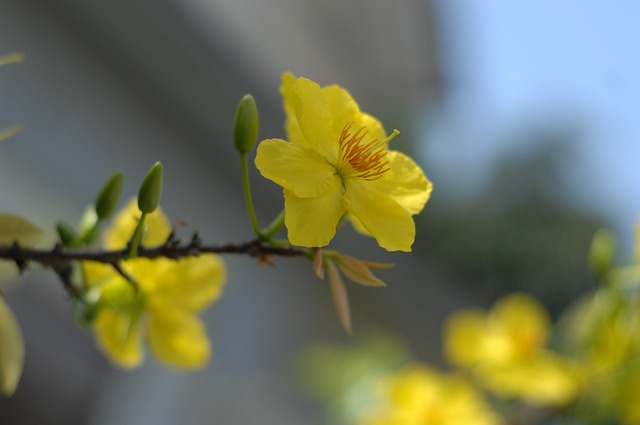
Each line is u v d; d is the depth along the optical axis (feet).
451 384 2.28
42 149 3.56
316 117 1.42
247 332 5.01
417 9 7.40
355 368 3.10
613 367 1.96
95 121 3.67
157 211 1.59
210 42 3.67
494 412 2.34
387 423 2.26
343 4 7.06
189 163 4.13
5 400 3.98
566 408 2.02
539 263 8.07
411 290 5.86
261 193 4.34
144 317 1.59
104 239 1.58
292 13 6.54
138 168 3.95
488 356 2.25
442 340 6.50
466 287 8.06
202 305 1.59
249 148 1.42
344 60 7.68
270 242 1.42
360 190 1.42
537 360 2.17
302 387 5.03
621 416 1.98
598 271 1.90
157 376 4.45
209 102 3.84
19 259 1.44
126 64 3.50
